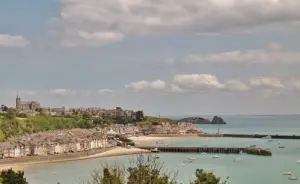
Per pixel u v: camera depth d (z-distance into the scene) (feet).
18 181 346.54
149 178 193.77
